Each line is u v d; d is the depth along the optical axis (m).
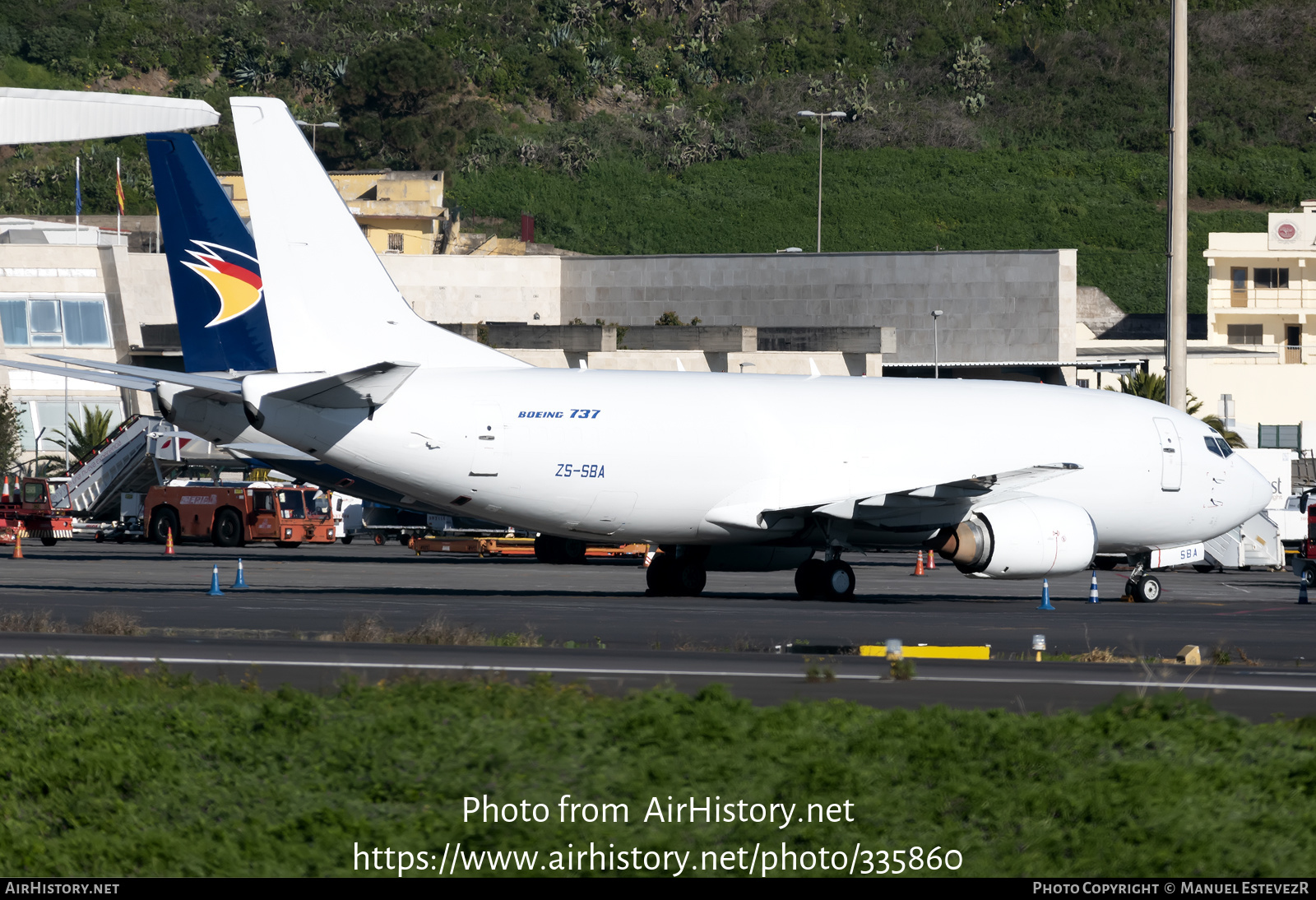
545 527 98.12
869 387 104.44
